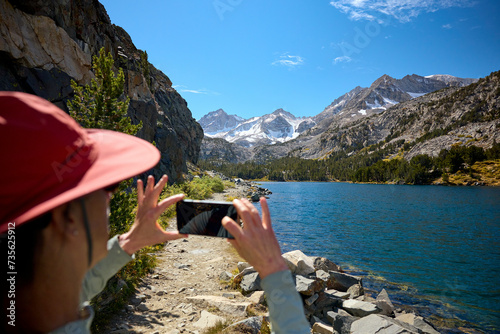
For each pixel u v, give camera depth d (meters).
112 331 5.11
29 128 0.49
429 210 41.19
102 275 1.00
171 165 33.84
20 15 13.16
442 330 8.38
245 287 7.97
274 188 116.44
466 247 19.64
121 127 6.95
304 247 18.52
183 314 6.16
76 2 17.84
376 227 26.70
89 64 17.95
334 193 81.56
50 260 0.54
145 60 42.34
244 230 0.75
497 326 8.66
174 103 60.03
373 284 12.16
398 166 175.25
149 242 0.98
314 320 7.23
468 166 154.75
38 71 13.68
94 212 0.60
